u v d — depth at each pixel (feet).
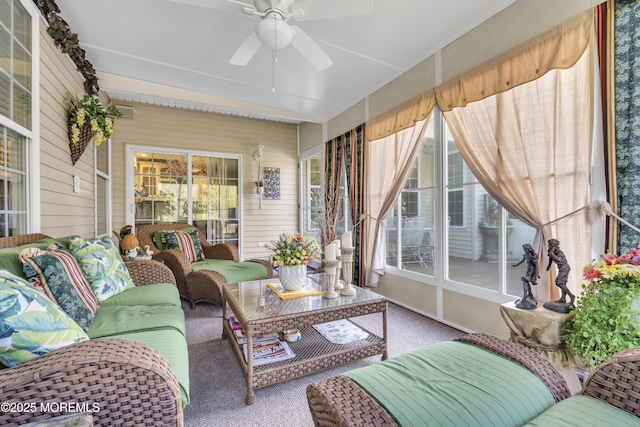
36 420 2.86
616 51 5.74
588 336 4.98
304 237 7.89
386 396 3.49
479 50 8.39
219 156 18.45
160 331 5.23
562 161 6.51
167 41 9.64
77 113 9.24
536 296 6.85
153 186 16.87
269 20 6.20
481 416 3.22
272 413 5.50
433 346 4.82
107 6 7.97
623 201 5.64
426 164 10.70
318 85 12.59
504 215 8.18
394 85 11.73
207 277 10.61
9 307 3.29
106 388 3.13
